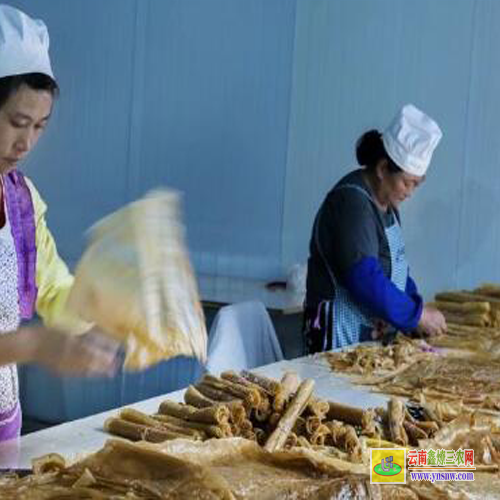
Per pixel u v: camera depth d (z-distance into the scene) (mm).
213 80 5867
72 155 6352
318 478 1712
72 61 6277
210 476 1535
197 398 2193
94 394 4910
